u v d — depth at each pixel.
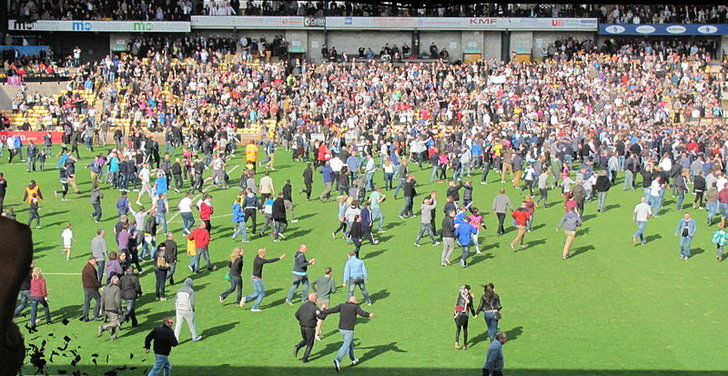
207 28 79.38
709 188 38.72
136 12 78.00
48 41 81.06
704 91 69.69
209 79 69.88
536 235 36.91
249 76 69.94
